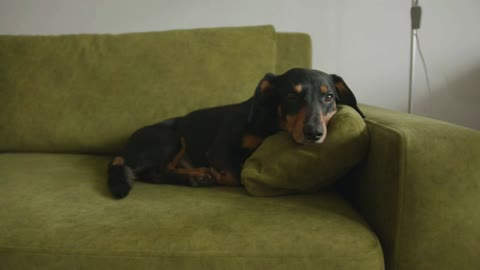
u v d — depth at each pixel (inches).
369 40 78.6
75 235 32.7
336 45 79.2
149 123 64.5
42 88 66.7
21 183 47.0
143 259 30.6
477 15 76.0
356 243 30.8
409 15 77.2
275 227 32.8
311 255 29.8
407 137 31.8
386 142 34.0
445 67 78.2
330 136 38.5
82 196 42.6
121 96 65.7
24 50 68.6
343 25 78.4
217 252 30.4
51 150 66.4
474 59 77.4
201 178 47.8
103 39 69.1
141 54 67.1
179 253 30.5
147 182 51.6
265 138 48.9
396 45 78.4
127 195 43.3
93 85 66.6
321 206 38.1
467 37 76.9
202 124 56.7
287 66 68.2
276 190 41.4
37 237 32.7
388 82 79.7
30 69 67.6
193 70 65.5
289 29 79.7
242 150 50.5
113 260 30.9
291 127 43.1
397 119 38.9
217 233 32.1
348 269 29.5
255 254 30.1
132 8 81.7
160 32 68.9
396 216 31.9
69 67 67.5
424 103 79.7
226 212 36.4
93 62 67.5
